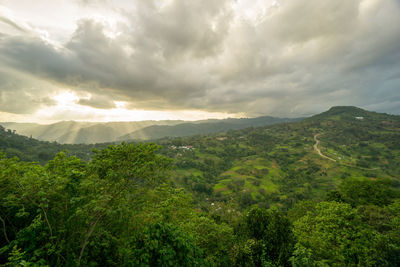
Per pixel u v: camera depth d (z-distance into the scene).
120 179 7.86
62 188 6.87
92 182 7.30
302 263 9.91
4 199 6.60
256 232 14.18
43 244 6.80
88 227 7.18
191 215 14.98
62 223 7.15
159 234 6.84
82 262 6.80
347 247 11.71
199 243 12.19
